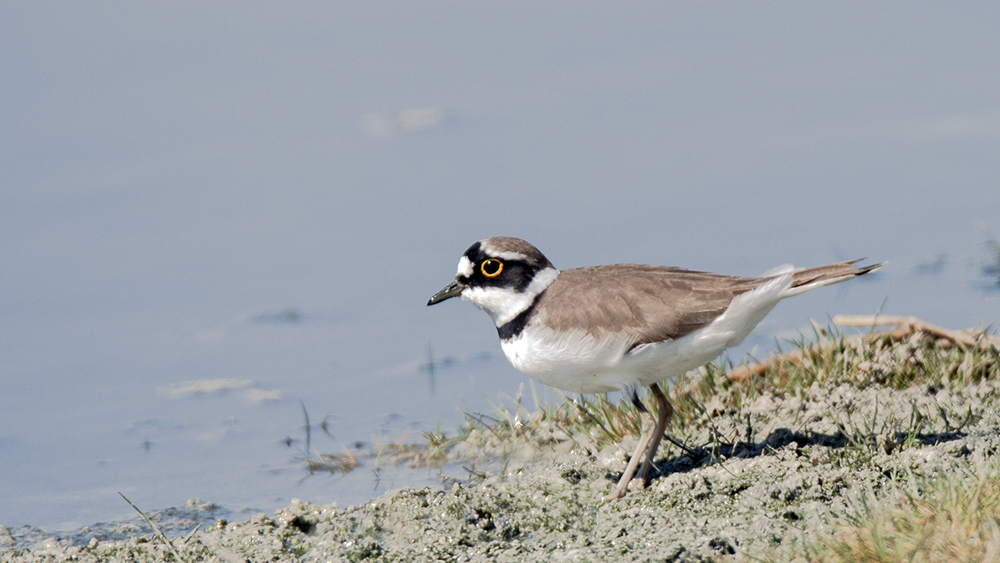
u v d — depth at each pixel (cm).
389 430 1307
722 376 1205
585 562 813
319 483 1169
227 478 1199
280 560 897
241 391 1456
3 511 1132
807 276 908
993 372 1134
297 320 1667
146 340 1622
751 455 1002
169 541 946
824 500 876
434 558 870
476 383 1418
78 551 948
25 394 1472
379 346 1585
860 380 1140
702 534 841
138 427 1367
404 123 2203
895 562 716
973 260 1631
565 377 967
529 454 1152
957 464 887
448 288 1038
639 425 1114
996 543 699
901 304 1523
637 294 932
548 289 985
